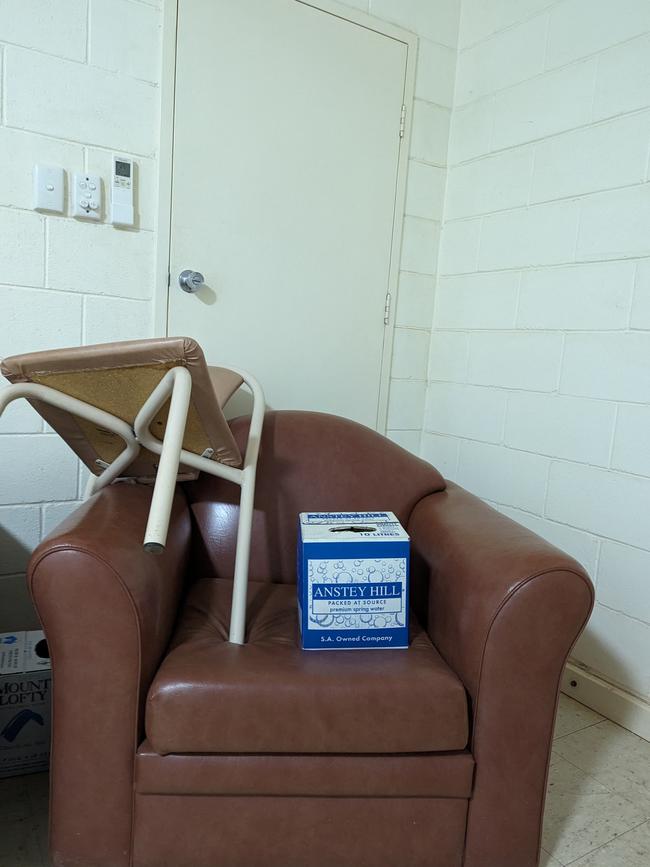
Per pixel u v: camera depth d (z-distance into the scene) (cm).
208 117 175
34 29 152
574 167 179
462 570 115
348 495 156
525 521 196
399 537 120
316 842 105
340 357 210
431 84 216
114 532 106
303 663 110
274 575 154
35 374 106
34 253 158
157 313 175
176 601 129
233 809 103
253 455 133
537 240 191
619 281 167
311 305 201
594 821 131
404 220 218
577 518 180
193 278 175
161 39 167
